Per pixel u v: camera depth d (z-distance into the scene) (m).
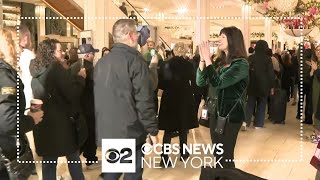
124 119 2.62
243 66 2.94
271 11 6.62
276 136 6.50
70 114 3.21
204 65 2.90
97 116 2.70
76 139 3.29
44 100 3.05
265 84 6.80
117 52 2.65
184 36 18.55
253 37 23.02
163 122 4.62
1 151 2.06
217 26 20.59
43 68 3.02
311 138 6.10
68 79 3.07
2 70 2.05
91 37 6.44
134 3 14.05
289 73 8.26
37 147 3.14
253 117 8.14
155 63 3.90
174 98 4.62
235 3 14.37
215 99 3.11
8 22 12.19
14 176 2.09
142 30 5.55
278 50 10.22
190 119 4.73
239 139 6.29
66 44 11.02
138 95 2.62
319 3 6.33
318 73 5.54
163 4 14.47
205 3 10.62
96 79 2.69
